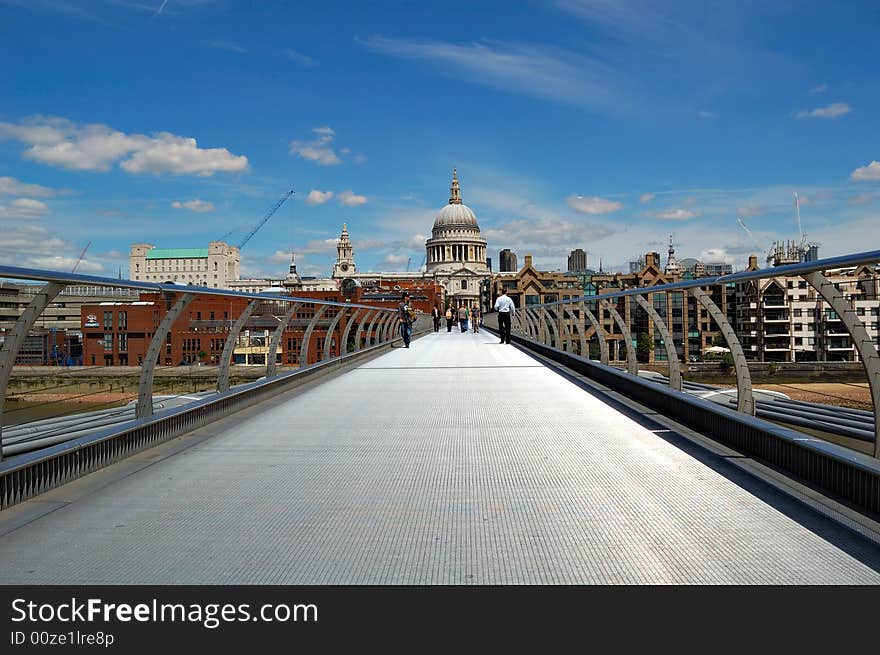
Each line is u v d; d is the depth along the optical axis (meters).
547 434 6.81
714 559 3.51
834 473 4.48
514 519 4.16
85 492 4.76
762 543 3.71
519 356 18.25
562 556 3.57
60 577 3.38
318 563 3.51
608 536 3.85
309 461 5.70
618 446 6.19
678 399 7.30
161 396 8.25
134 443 5.89
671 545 3.70
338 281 167.00
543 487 4.86
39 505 4.46
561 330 15.20
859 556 3.53
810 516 4.14
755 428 5.55
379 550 3.67
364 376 12.70
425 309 77.88
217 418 7.70
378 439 6.62
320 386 11.06
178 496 4.68
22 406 5.71
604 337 11.28
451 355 18.86
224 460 5.75
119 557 3.60
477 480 5.07
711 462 5.52
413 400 9.35
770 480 4.90
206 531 3.98
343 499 4.60
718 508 4.32
